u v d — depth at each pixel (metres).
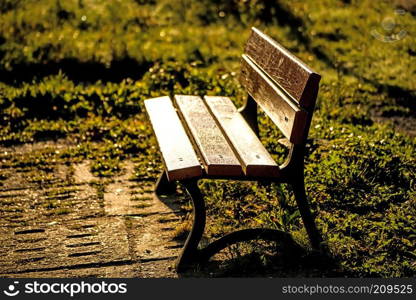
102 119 5.83
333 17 9.79
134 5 10.01
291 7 9.92
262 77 3.94
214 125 3.94
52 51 7.43
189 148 3.56
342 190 4.27
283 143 3.71
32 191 4.48
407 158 4.78
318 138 5.35
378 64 7.87
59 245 3.77
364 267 3.46
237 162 3.34
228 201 4.25
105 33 8.48
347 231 3.84
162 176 4.40
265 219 3.96
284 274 3.45
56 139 5.41
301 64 3.38
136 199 4.39
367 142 4.93
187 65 6.93
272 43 3.93
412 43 8.84
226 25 9.20
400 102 6.59
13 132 5.46
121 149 5.23
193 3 10.05
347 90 6.79
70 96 6.09
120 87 6.48
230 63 7.54
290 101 3.41
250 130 3.86
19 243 3.79
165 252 3.71
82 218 4.11
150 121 4.12
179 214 4.18
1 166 4.87
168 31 8.75
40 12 9.24
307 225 3.57
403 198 4.25
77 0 10.11
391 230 3.82
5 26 8.38
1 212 4.17
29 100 5.96
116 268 3.54
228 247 3.70
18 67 6.94
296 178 3.46
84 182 4.65
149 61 7.34
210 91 6.35
